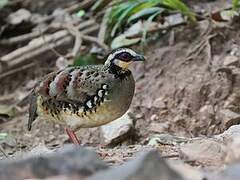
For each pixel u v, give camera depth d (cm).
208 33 1392
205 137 1084
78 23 1557
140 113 1302
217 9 1432
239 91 1285
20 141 1273
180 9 1380
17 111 1408
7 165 584
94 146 1209
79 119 943
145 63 1394
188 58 1372
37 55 1514
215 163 770
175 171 546
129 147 1010
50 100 956
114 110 934
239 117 1240
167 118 1287
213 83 1306
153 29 1431
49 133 1304
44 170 581
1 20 1603
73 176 570
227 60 1338
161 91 1331
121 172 539
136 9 1405
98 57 1437
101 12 1559
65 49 1520
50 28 1561
